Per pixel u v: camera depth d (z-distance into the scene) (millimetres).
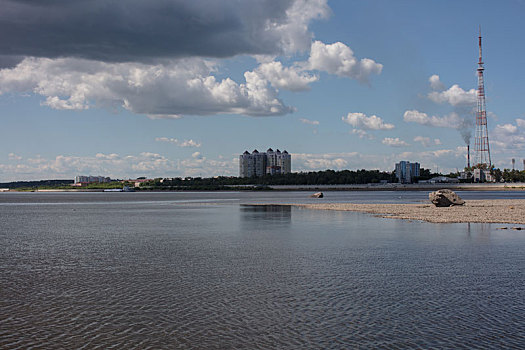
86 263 29078
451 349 14055
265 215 74750
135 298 20109
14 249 36031
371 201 136250
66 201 169250
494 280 23266
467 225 52188
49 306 18922
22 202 161000
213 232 48062
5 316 17578
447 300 19516
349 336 15203
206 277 24406
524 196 180500
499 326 16109
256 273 25375
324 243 38000
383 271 25719
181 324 16516
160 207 109375
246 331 15727
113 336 15344
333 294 20609
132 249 35438
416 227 50688
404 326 16156
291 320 16891
